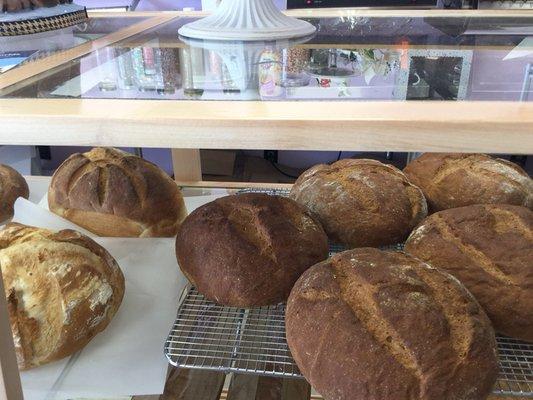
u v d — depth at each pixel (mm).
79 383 549
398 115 367
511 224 593
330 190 712
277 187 961
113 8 1463
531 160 1100
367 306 490
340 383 464
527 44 612
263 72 496
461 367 448
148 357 580
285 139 373
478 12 896
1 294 416
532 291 535
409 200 712
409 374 447
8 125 386
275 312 624
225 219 618
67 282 582
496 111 371
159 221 764
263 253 590
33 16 642
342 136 370
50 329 561
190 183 987
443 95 417
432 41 640
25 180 903
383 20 822
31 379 553
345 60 543
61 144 391
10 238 618
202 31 631
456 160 787
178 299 661
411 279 507
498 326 550
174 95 426
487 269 560
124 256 724
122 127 380
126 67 517
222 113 378
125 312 641
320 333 487
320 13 892
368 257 543
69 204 752
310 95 422
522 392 500
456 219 611
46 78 477
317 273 535
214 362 552
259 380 637
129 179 750
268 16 666
